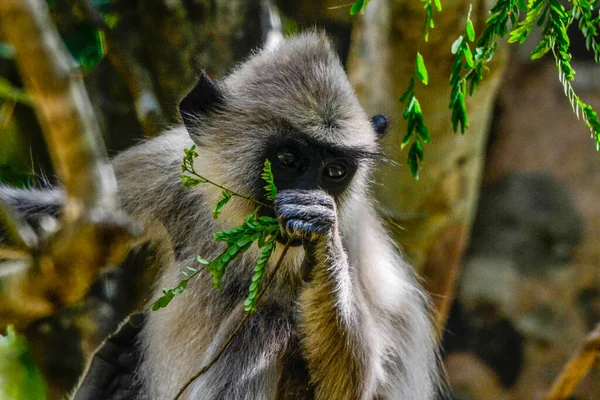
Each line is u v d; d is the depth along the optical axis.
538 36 15.66
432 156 10.09
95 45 9.51
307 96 7.57
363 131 7.79
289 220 6.61
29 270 4.50
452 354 16.28
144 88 9.34
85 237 4.30
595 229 15.79
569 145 15.97
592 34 6.47
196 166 8.12
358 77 10.09
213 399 7.68
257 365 7.80
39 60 3.91
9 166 10.30
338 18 13.78
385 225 9.90
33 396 9.71
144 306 9.05
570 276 15.84
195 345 8.24
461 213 10.55
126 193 8.47
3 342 9.70
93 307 10.21
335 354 7.49
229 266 8.36
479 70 6.80
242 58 9.90
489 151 16.36
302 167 7.68
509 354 16.08
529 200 16.16
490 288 16.11
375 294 8.76
